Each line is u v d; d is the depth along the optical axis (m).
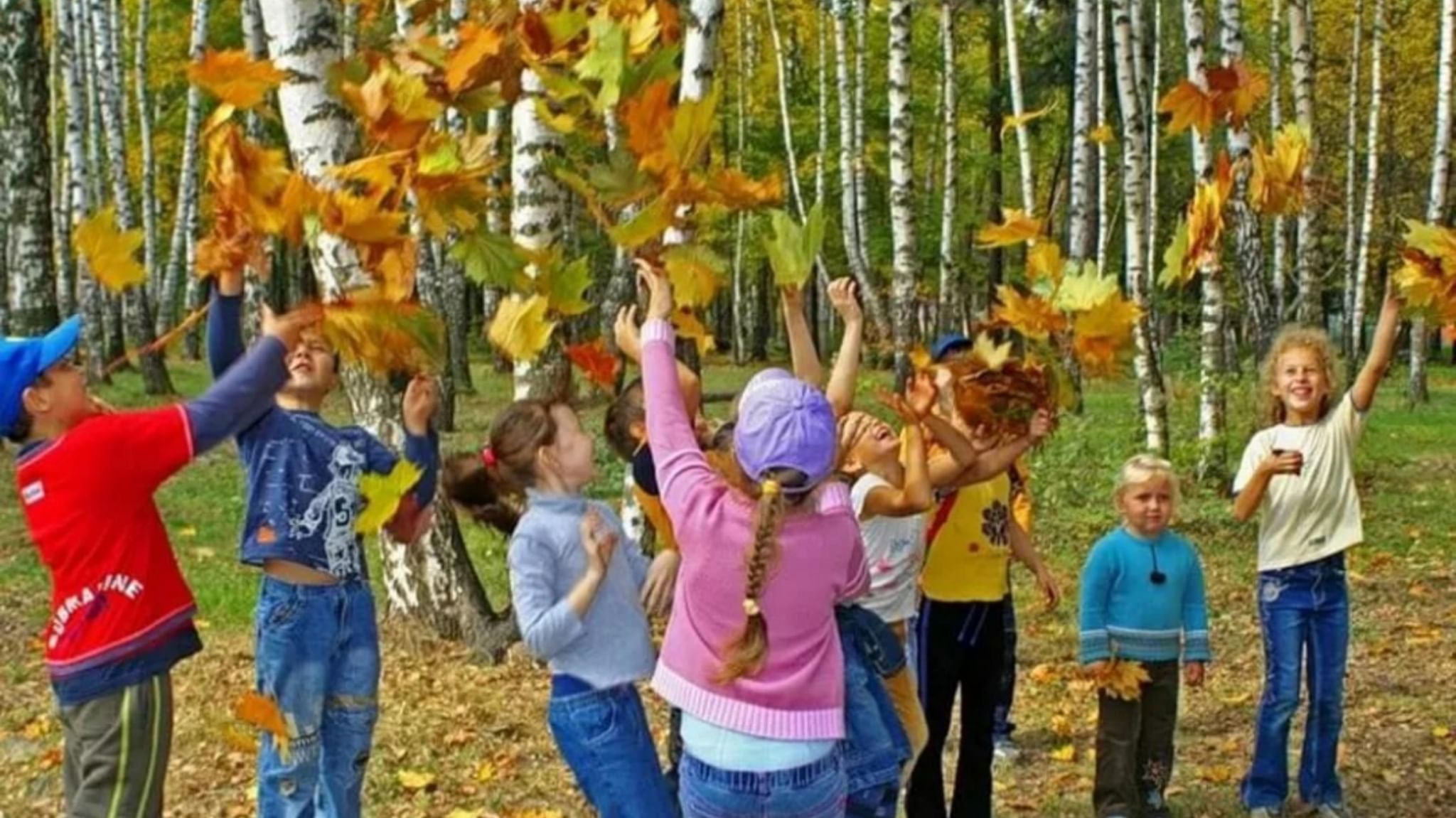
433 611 7.15
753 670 2.95
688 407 3.89
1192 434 13.78
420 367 3.38
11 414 3.55
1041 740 5.95
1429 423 19.39
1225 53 12.16
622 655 3.73
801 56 29.38
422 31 3.45
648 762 3.71
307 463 3.95
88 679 3.53
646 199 3.33
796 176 25.22
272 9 6.20
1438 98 16.41
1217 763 5.55
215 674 6.83
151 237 22.89
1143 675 4.67
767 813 3.07
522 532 3.71
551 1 3.46
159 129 26.97
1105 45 23.78
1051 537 10.70
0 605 8.38
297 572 3.93
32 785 5.49
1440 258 3.80
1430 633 7.59
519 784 5.34
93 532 3.51
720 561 3.09
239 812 5.13
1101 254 19.97
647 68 3.24
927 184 27.22
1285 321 18.23
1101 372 3.92
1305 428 4.89
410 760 5.59
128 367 21.81
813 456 3.06
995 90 25.14
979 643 4.55
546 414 3.79
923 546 4.41
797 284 3.74
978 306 26.66
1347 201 20.69
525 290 3.54
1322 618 4.86
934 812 4.57
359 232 3.17
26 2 12.18
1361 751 5.62
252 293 9.33
